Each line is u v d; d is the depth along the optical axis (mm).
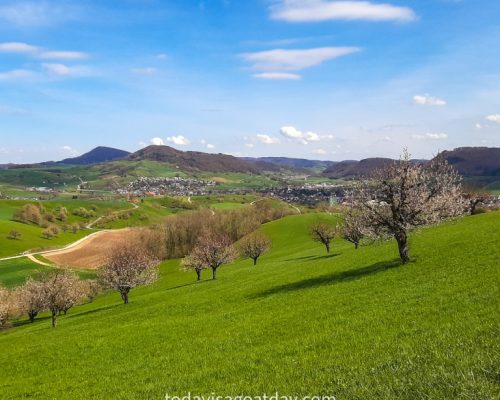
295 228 130250
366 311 25578
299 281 46188
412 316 21828
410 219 39344
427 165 40469
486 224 54531
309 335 22953
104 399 19359
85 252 149750
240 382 17312
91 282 95562
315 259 70500
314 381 15484
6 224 184375
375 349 17625
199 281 80125
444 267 33562
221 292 52625
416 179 39562
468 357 13969
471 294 23422
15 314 81688
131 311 54781
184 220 157500
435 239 50688
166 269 128250
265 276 59562
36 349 38156
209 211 170500
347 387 14000
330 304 30156
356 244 72312
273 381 16594
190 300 51375
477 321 18109
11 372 31172
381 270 39312
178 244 153750
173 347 27922
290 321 27797
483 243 39781
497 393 11336
